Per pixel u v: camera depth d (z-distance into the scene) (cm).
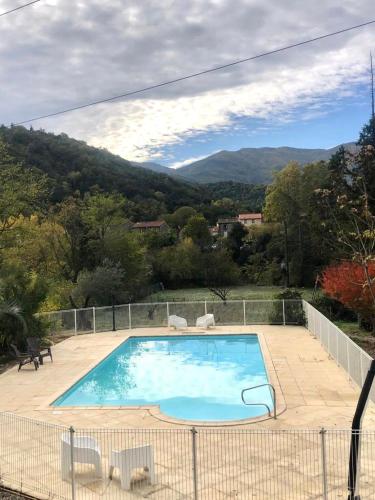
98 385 1700
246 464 882
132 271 4619
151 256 6162
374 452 915
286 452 930
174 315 2559
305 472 842
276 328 2436
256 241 7138
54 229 4159
